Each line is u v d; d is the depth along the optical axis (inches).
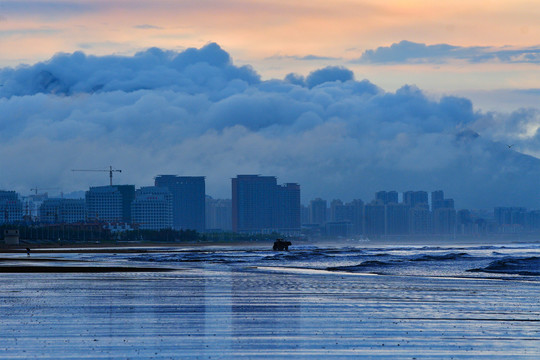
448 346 2608.3
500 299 4589.1
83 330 3034.0
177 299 4566.9
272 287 5693.9
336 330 3038.9
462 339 2775.6
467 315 3612.2
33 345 2623.0
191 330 3043.8
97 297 4722.0
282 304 4220.0
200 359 2351.1
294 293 5083.7
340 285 5949.8
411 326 3174.2
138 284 6082.7
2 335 2881.4
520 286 5841.5
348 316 3572.8
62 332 2970.0
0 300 4493.1
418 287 5713.6
